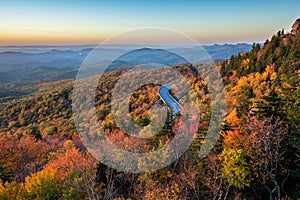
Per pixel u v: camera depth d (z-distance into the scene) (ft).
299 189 58.54
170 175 54.13
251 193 61.11
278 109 65.67
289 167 62.28
